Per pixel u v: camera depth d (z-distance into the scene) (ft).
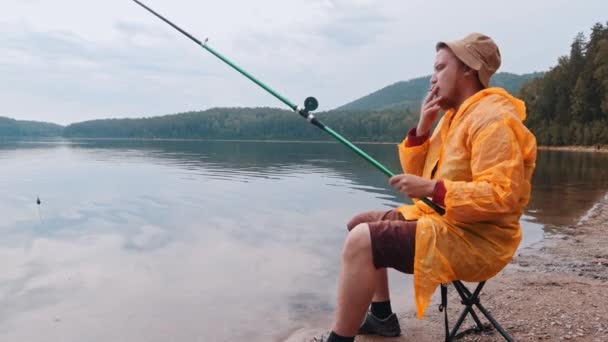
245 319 12.50
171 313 13.05
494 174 6.44
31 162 86.07
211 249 20.70
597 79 201.05
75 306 13.67
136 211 31.76
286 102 8.50
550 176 63.72
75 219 28.71
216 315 12.82
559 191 44.50
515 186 6.41
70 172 64.34
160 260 18.85
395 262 7.20
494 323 8.02
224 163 86.22
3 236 23.62
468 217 6.64
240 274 16.79
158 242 22.17
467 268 6.95
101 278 16.44
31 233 24.35
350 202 36.11
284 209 32.58
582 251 19.17
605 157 126.11
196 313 12.99
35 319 12.74
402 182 7.02
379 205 34.53
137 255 19.66
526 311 11.17
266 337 11.25
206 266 17.90
